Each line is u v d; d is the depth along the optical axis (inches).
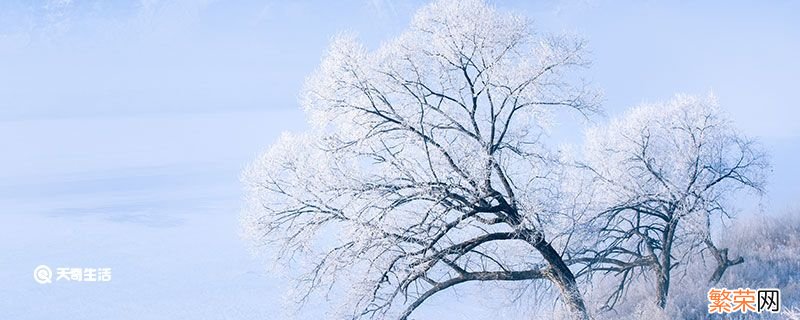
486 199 814.5
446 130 807.7
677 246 1005.8
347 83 800.9
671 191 940.0
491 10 798.5
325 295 828.6
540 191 813.2
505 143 823.7
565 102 820.0
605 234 959.0
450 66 808.3
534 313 944.9
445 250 807.7
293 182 815.1
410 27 813.9
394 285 856.3
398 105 814.5
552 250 826.8
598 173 982.4
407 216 820.0
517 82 798.5
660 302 945.5
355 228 794.8
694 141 978.7
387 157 810.2
